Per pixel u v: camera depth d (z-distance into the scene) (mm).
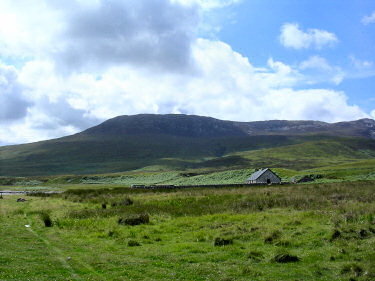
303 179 83688
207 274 13914
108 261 15734
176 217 29109
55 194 63000
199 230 22969
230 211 30469
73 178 164125
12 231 22922
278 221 24078
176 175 145500
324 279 13383
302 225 22562
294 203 33312
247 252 17188
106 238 21516
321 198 36188
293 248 17891
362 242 17594
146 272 14125
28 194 66125
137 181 147250
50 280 12625
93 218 28891
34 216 31141
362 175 84000
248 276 13703
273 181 87438
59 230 24266
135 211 32469
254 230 21547
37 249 17828
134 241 19609
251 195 43250
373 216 22688
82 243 19938
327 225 21984
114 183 147875
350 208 26844
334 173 90312
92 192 62562
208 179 115062
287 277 13641
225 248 18125
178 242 20172
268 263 15500
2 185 148500
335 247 17312
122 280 12945
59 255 16828
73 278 13039
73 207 38406
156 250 18094
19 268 13852
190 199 41688
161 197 45281
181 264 15469
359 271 13906
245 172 112125
